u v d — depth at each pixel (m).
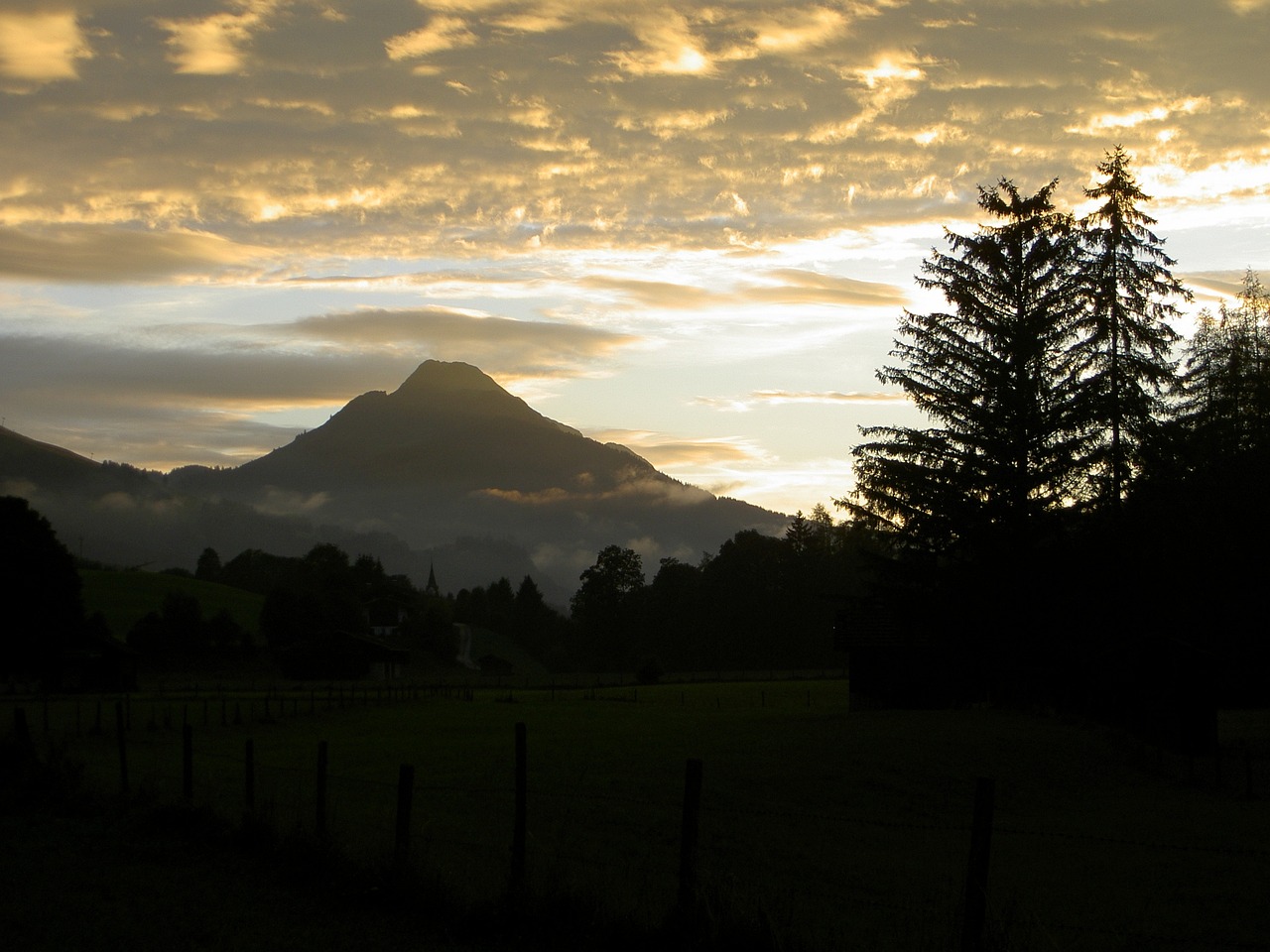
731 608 134.25
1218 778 30.12
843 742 34.84
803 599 130.00
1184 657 37.94
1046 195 45.81
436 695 72.12
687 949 10.32
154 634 100.50
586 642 150.12
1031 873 18.27
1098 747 34.91
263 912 11.78
